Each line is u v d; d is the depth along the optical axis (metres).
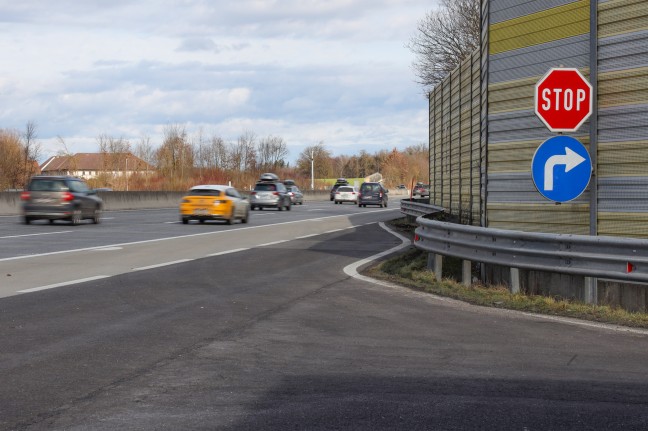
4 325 8.63
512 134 12.24
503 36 12.42
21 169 95.00
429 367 6.81
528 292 11.35
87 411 5.37
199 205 30.39
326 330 8.59
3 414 5.28
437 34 48.72
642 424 5.15
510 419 5.23
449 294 11.53
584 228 11.00
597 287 10.17
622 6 10.23
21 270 13.92
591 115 10.38
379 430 4.97
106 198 44.28
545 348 7.68
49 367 6.67
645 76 10.00
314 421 5.16
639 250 9.28
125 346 7.59
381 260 16.73
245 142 103.56
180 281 12.67
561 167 9.99
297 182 117.88
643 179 10.05
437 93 29.41
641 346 7.80
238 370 6.66
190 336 8.15
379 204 59.53
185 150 85.50
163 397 5.76
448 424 5.11
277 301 10.72
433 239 13.00
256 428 5.00
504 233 10.95
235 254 17.69
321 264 15.82
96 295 10.97
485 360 7.11
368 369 6.72
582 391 6.01
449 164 25.22
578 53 10.98
